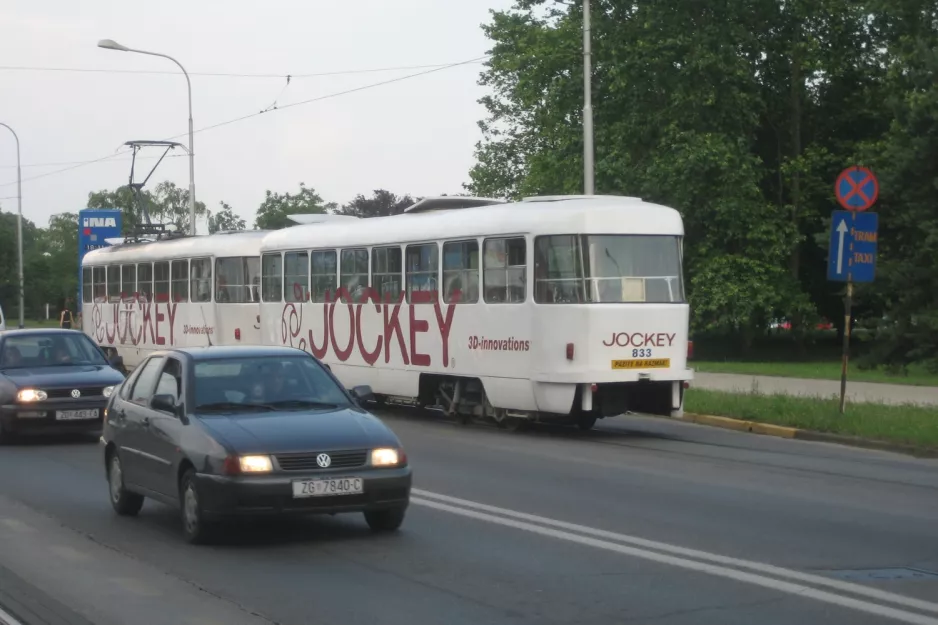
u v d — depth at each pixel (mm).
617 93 40562
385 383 22141
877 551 9539
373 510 9758
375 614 7605
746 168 39438
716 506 11852
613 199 19172
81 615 7645
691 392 23500
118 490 11648
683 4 40781
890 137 36500
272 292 26250
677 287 18766
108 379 17984
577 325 18031
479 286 19609
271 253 26250
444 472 14500
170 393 10734
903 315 34094
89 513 11852
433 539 10141
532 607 7734
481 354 19547
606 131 40219
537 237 18422
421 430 19828
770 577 8578
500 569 8930
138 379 11680
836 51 43125
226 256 29062
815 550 9594
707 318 41156
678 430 19969
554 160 41438
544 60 41531
